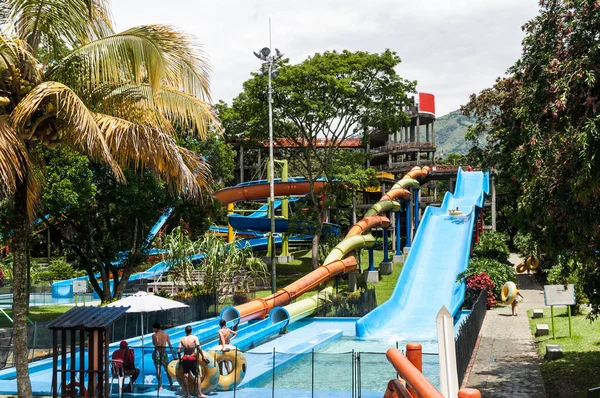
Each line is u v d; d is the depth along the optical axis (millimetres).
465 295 36281
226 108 50750
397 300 36562
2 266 55031
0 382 19234
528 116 15180
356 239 43062
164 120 15617
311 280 36688
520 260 59906
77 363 21203
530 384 16625
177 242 37969
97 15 14789
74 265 35312
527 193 16031
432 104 91812
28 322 29812
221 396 17219
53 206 28625
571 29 14078
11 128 13055
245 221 57531
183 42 14320
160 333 18172
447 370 6898
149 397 17234
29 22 14609
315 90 47156
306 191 55312
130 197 31922
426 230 49688
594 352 20281
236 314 29781
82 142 14109
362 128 50969
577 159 13156
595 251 15156
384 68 47406
